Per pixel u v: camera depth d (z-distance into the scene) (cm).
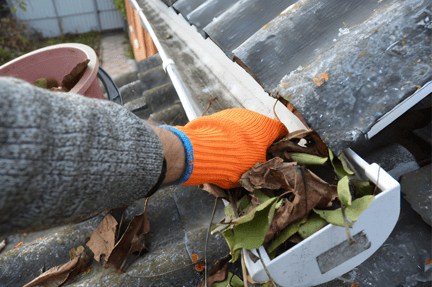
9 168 34
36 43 1070
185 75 188
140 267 105
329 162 86
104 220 120
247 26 125
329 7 101
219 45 126
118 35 1151
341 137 72
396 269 94
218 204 125
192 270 101
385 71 75
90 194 44
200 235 109
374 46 79
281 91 86
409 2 82
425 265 92
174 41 245
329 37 93
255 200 79
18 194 36
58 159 39
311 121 77
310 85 81
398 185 66
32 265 124
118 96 255
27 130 36
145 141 52
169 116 215
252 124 88
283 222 70
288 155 87
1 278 121
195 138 71
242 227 73
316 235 66
